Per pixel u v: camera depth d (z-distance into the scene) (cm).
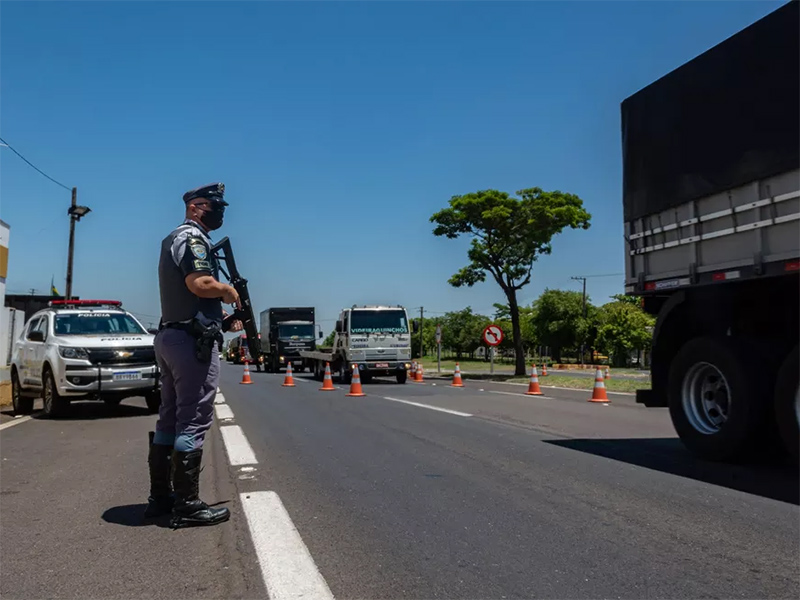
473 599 351
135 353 1142
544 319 5856
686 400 727
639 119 772
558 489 584
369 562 404
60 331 1190
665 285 729
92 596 357
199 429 476
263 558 410
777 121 580
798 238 566
